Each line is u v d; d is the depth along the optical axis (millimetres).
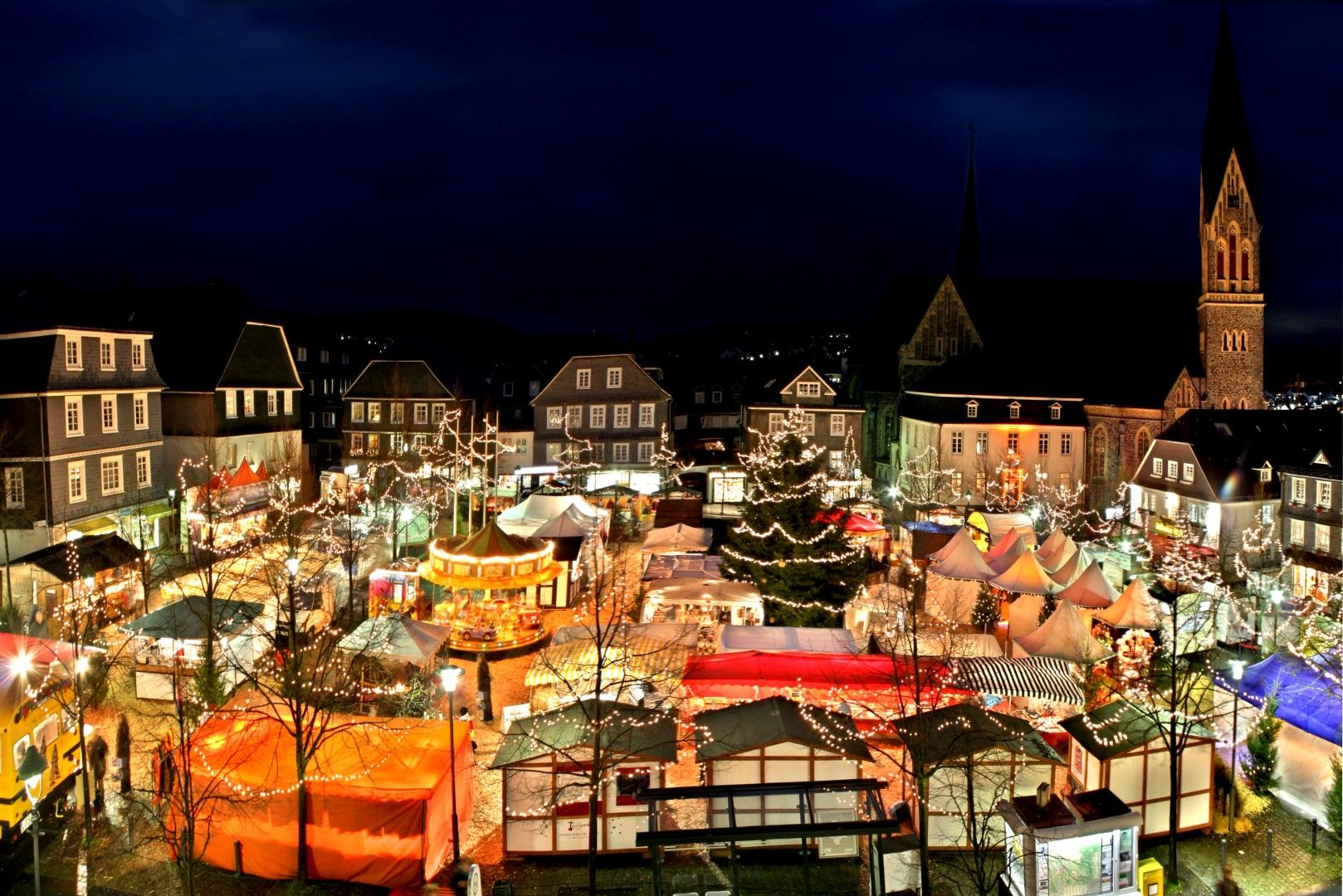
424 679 30500
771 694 25766
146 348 48969
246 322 59781
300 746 19641
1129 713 23250
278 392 62969
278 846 20547
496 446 68750
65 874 20688
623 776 21969
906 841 19031
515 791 21844
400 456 69000
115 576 38125
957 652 29391
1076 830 18172
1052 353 87562
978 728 21188
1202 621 35625
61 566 35938
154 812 21453
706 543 43781
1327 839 22484
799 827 16984
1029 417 71750
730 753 21672
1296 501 51656
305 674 25547
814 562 35938
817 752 22312
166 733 26453
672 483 63812
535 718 23062
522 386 77812
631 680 23781
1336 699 24047
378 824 20172
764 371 77062
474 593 38469
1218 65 76438
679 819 22156
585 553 44438
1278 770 24609
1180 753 21969
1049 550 42125
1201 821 22797
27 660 22938
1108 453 73562
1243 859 21594
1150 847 22109
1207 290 77188
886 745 26094
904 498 72812
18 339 42312
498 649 35094
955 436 71438
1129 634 32500
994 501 67062
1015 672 26203
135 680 29844
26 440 41531
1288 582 48969
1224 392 77438
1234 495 54438
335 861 20422
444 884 20406
